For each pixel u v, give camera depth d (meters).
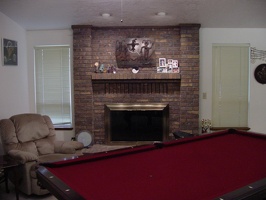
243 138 2.84
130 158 2.16
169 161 2.08
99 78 5.12
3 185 3.87
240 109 5.39
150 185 1.62
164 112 5.28
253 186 1.52
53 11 4.34
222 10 4.33
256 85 5.35
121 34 5.26
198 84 5.14
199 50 5.20
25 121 3.97
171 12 4.40
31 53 5.36
